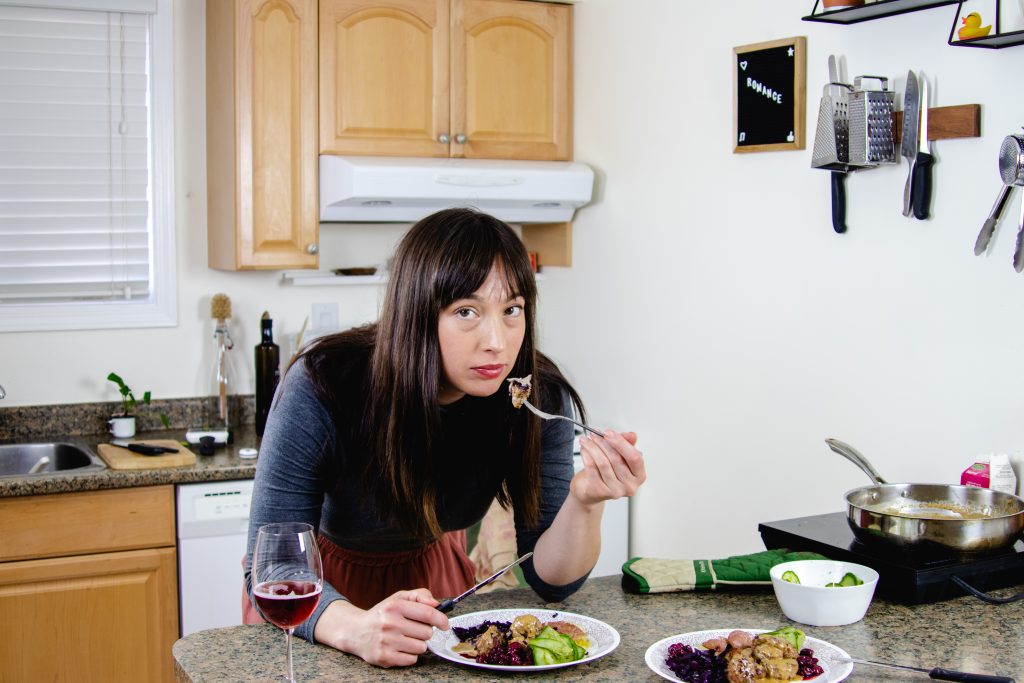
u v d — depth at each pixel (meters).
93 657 2.81
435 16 3.22
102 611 2.80
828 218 2.49
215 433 3.16
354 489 1.69
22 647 2.74
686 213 2.96
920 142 2.21
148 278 3.42
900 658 1.43
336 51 3.13
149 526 2.83
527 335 1.62
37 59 3.22
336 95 3.14
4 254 3.27
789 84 2.56
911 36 2.25
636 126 3.15
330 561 1.90
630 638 1.52
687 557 3.01
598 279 3.37
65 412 3.30
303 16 3.09
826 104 2.35
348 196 3.05
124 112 3.32
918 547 1.68
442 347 1.52
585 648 1.46
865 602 1.58
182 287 3.42
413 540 1.86
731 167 2.78
